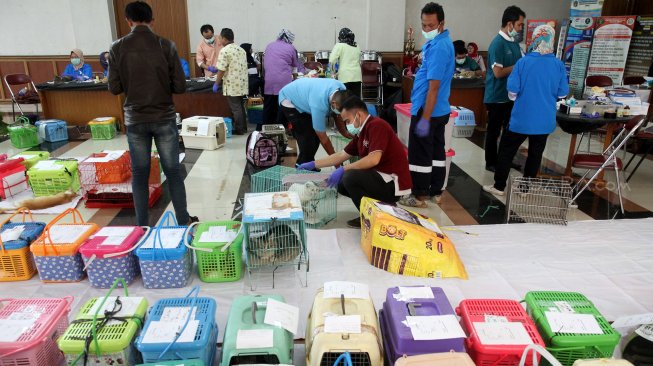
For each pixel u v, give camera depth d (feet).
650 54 21.26
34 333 5.22
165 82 8.84
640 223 10.36
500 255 8.75
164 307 5.59
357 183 9.38
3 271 7.69
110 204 11.32
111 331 5.17
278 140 15.80
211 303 5.70
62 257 7.49
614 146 13.47
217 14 25.67
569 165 12.46
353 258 8.55
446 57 10.04
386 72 23.18
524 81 10.93
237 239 7.56
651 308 7.04
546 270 8.18
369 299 5.49
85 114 20.15
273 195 8.15
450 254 8.02
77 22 24.82
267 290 7.49
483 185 13.21
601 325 5.25
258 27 26.04
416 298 5.48
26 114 22.66
